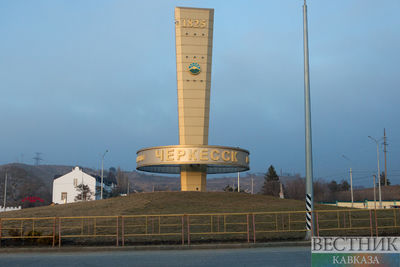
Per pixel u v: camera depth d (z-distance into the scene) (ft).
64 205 130.52
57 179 327.47
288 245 67.67
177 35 153.89
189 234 69.87
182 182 150.82
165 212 103.24
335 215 100.42
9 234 73.20
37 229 85.56
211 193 133.80
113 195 370.94
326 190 407.23
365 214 102.99
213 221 89.30
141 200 122.72
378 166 209.26
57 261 52.90
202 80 151.94
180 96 150.82
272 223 88.33
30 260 54.39
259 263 48.11
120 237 75.46
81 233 74.95
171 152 141.08
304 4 75.00
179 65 152.35
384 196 318.24
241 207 113.09
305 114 72.69
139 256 56.80
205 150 140.46
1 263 51.70
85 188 293.84
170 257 54.95
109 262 51.11
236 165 145.38
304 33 74.33
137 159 154.92
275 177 374.43
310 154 72.33
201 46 153.69
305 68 73.51
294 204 120.88
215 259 52.11
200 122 149.79
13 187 366.22
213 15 156.35
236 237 75.10
